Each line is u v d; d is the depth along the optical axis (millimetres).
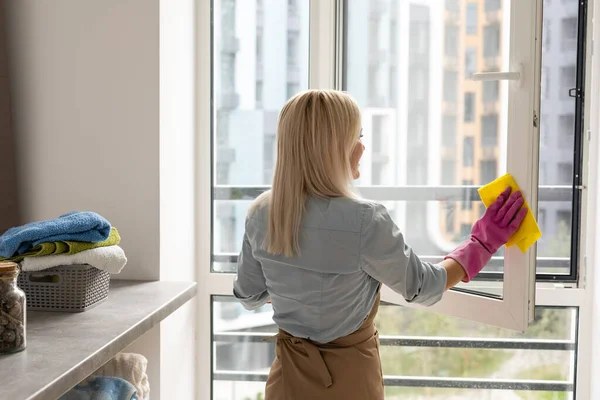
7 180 1876
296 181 1351
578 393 2158
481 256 1525
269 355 2312
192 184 2201
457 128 1767
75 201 1920
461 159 1761
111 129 1890
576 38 2100
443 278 1418
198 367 2295
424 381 2248
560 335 2186
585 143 2105
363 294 1369
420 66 1854
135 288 1774
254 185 2268
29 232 1438
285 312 1402
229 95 2250
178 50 2033
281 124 1384
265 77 2232
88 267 1512
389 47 1938
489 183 1649
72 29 1886
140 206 1892
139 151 1883
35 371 1094
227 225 2285
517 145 1574
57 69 1900
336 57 2109
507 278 1643
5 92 1873
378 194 1958
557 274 2164
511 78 1569
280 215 1348
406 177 1894
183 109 2092
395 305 2240
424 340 2238
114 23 1868
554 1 2100
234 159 2264
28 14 1898
